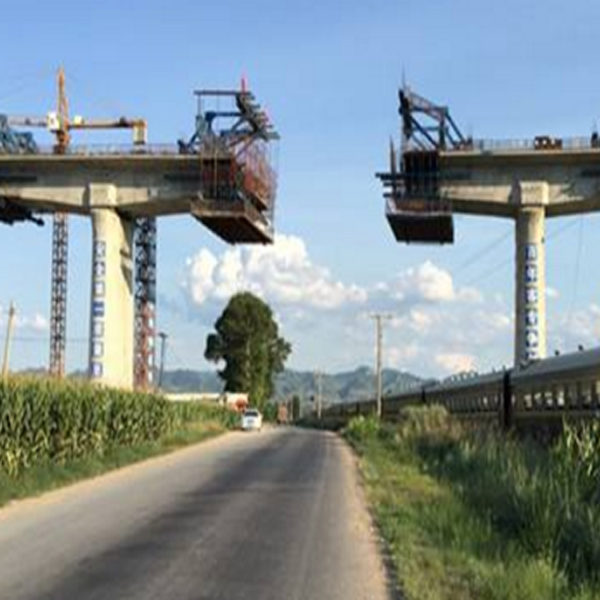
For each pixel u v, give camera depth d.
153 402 51.50
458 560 14.12
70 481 28.94
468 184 74.25
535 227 72.75
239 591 12.12
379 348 95.25
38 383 30.78
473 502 20.52
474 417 49.03
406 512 20.33
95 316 79.06
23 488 24.88
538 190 72.81
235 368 143.50
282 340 151.38
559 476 19.20
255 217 81.75
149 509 21.75
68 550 15.45
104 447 38.53
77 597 11.59
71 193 80.25
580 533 14.32
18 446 27.84
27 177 80.38
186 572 13.45
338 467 37.50
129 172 79.75
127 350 81.94
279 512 21.39
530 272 72.38
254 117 80.12
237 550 15.61
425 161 74.00
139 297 99.50
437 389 62.72
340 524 19.28
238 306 144.25
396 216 75.25
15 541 16.50
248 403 135.62
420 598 11.53
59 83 112.25
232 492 26.17
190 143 79.00
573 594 11.34
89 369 78.31
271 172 84.38
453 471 29.83
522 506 17.06
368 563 14.52
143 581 12.72
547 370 35.91
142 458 40.97
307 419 155.25
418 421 51.72
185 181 79.12
